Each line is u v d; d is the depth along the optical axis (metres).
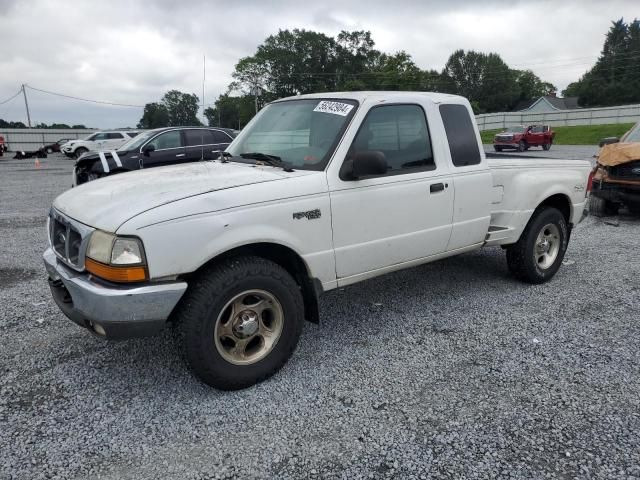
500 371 3.47
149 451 2.66
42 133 41.94
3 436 2.78
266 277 3.18
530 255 5.08
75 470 2.52
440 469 2.51
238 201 3.09
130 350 3.81
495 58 99.94
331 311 4.60
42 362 3.63
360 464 2.55
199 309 2.96
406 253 4.07
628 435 2.76
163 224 2.83
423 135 4.15
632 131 9.25
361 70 80.38
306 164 3.64
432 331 4.14
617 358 3.64
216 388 3.17
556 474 2.47
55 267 3.23
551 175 5.15
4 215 9.66
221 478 2.47
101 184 3.58
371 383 3.32
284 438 2.76
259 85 78.44
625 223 8.59
